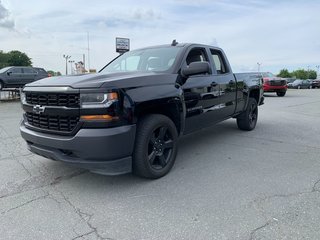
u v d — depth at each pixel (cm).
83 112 319
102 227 276
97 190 358
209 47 534
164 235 262
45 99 348
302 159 470
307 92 2662
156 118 371
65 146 329
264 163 451
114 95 321
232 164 448
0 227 278
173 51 466
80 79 342
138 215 297
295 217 287
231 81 574
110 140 318
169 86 396
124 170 344
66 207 316
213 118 525
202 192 347
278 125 779
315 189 352
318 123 811
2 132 704
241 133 672
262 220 283
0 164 454
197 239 255
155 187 364
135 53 517
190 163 453
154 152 380
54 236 263
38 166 445
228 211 301
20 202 329
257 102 719
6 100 1653
